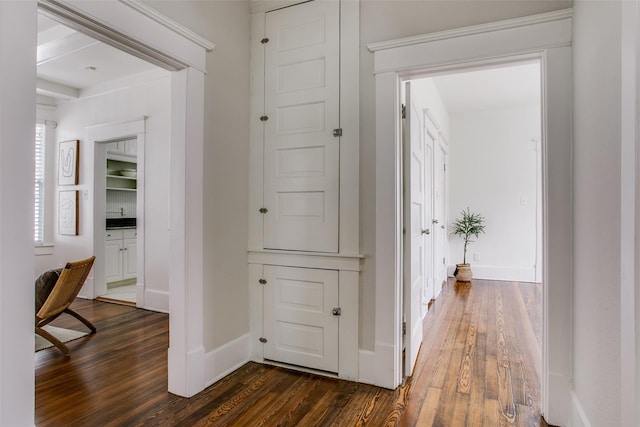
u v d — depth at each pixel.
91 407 1.98
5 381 1.17
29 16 1.24
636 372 1.05
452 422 1.84
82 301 4.45
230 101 2.44
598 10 1.42
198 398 2.07
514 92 4.75
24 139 1.22
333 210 2.36
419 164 2.93
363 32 2.29
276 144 2.54
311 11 2.44
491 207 5.62
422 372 2.41
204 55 2.21
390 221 2.19
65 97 4.67
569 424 1.79
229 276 2.43
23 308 1.21
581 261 1.65
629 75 1.10
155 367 2.50
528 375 2.35
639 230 1.04
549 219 1.84
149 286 4.07
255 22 2.62
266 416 1.89
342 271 2.33
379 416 1.89
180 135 2.09
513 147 5.52
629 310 1.09
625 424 1.12
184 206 2.08
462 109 5.56
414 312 2.56
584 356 1.60
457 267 5.51
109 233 5.19
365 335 2.28
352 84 2.31
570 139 1.80
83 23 1.57
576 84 1.74
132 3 1.73
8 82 1.19
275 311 2.54
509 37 1.92
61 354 2.74
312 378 2.33
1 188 1.17
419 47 2.11
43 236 4.87
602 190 1.37
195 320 2.13
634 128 1.07
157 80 4.04
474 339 3.01
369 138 2.27
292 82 2.50
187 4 2.09
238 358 2.49
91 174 4.61
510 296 4.47
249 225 2.62
